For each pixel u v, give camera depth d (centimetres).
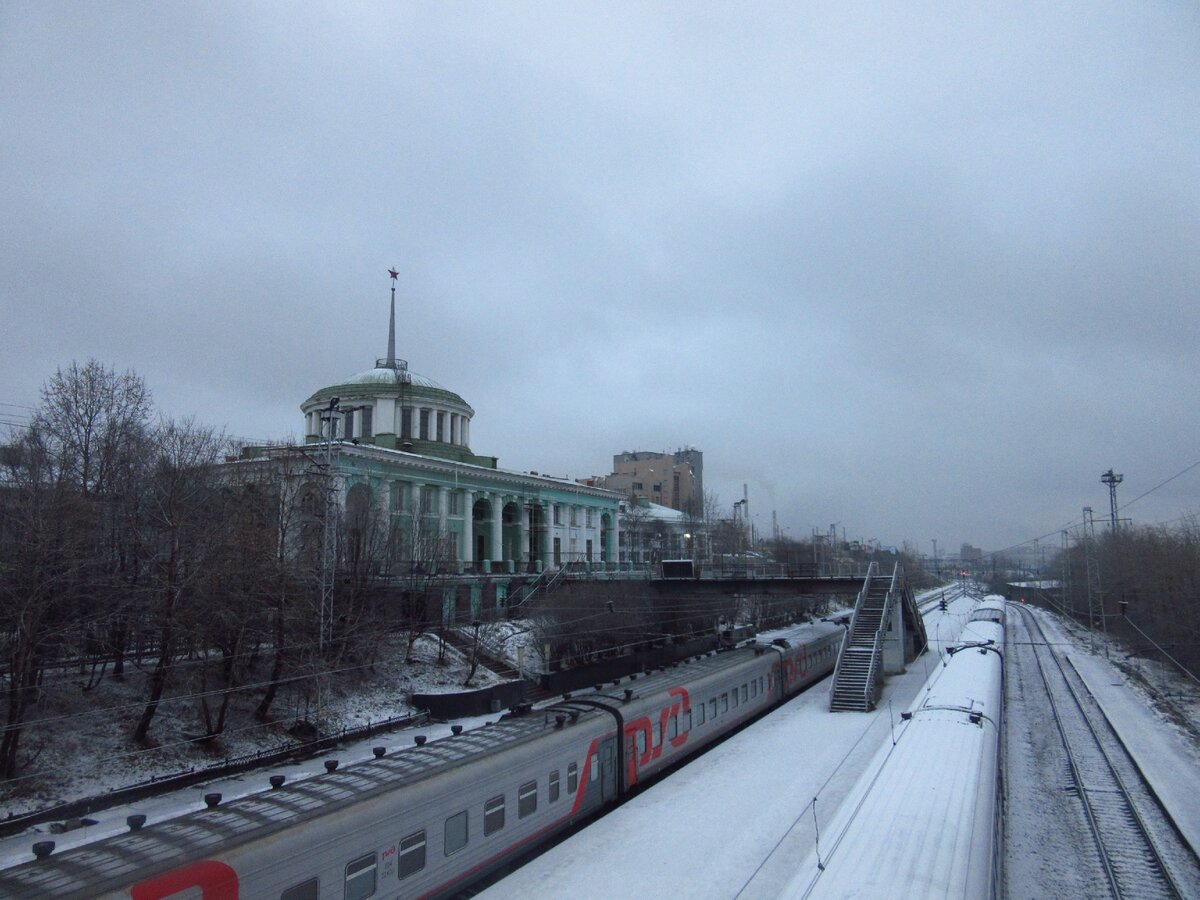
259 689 3291
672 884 1605
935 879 1042
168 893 1059
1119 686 4244
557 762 1923
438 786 1541
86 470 3145
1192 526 6656
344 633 3306
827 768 2503
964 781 1456
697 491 14738
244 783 2503
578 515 7375
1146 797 2211
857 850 1140
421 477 5400
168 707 2914
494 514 6178
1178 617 5144
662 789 2292
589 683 4397
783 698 3850
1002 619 6400
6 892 997
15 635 2448
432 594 4669
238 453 4303
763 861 1716
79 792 2289
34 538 2480
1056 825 1991
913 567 16725
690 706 2700
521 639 4628
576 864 1720
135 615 2803
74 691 2820
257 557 3016
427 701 3503
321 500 3597
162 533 2986
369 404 6506
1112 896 1568
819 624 7975
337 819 1323
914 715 2084
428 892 1497
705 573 6316
